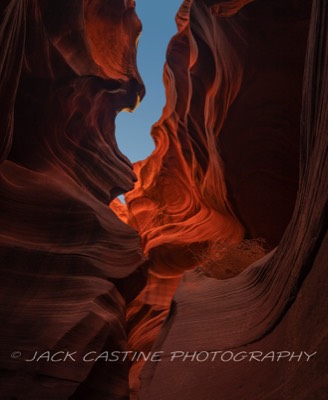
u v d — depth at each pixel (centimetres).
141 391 455
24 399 649
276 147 1070
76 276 886
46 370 689
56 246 930
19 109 1049
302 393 201
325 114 289
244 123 1052
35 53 1031
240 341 394
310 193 304
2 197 927
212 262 832
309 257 271
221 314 500
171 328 556
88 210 1036
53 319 778
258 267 499
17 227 916
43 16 1013
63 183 1090
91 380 734
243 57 946
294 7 837
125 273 982
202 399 337
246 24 895
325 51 318
